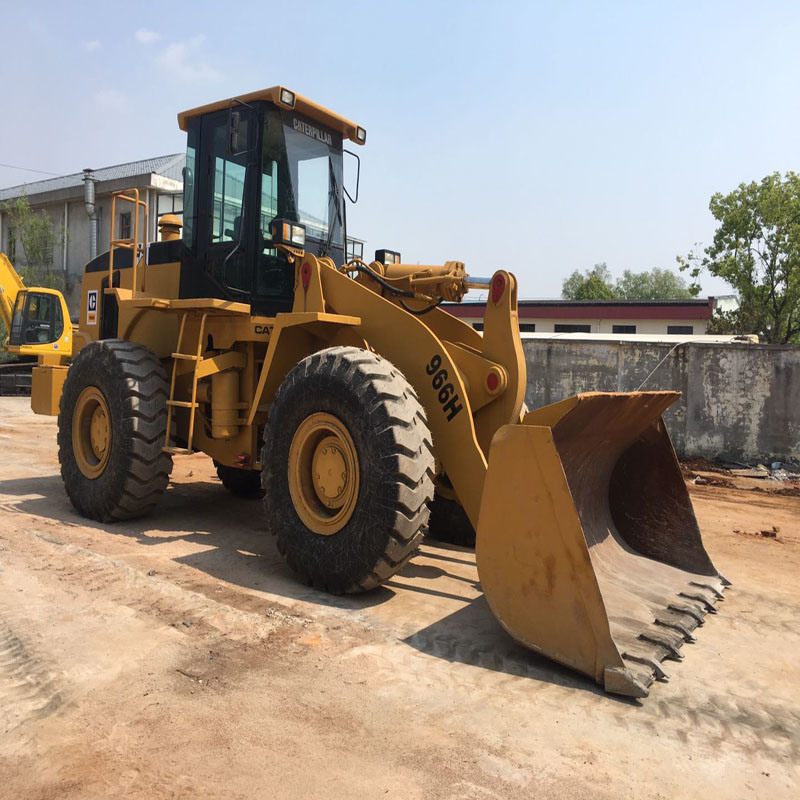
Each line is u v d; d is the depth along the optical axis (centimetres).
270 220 546
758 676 326
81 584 403
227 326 543
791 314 2031
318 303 481
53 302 1742
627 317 3061
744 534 623
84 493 562
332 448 410
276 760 240
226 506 645
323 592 412
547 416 359
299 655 323
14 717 261
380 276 535
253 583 423
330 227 602
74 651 315
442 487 479
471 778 235
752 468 959
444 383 412
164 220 643
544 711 283
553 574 319
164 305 529
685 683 314
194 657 315
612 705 291
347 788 227
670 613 377
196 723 261
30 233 2670
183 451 581
